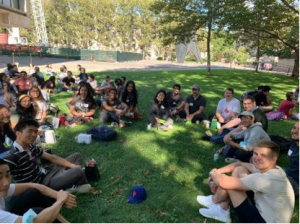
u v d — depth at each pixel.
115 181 3.80
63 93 10.83
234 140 4.40
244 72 24.78
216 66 37.62
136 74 19.66
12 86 7.73
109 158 4.60
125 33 54.72
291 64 35.88
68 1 55.16
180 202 3.33
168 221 2.97
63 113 7.12
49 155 3.29
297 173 3.23
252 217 2.40
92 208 3.16
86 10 53.59
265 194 2.36
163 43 21.94
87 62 34.38
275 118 7.40
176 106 7.55
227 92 6.20
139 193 3.32
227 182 2.50
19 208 2.45
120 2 51.47
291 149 3.37
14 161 2.81
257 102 7.82
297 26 15.30
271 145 2.36
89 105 6.83
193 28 19.69
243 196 2.47
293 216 3.05
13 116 4.79
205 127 6.53
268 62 39.69
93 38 56.94
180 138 5.72
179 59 42.81
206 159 4.65
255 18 16.27
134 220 2.97
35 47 36.50
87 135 5.25
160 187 3.68
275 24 17.05
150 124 6.35
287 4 15.78
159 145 5.27
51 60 35.09
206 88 13.50
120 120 6.45
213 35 21.73
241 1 16.33
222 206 2.94
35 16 51.47
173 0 19.17
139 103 9.22
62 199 2.48
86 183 3.46
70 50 41.59
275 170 2.37
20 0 19.69
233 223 2.95
